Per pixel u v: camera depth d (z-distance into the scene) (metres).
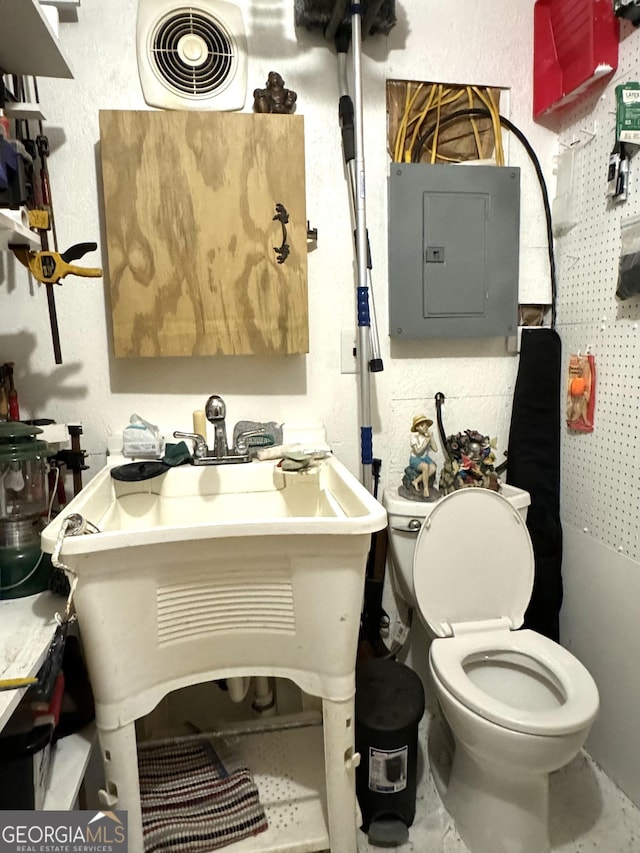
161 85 1.36
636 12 1.28
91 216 1.39
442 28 1.54
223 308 1.38
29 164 1.11
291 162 1.37
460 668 1.28
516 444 1.65
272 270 1.39
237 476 1.34
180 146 1.32
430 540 1.45
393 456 1.66
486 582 1.48
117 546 0.88
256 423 1.47
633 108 1.31
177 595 0.98
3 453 1.05
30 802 0.87
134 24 1.36
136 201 1.32
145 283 1.35
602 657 1.50
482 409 1.70
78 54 1.35
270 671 1.06
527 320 1.68
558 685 1.30
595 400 1.50
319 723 1.36
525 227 1.65
